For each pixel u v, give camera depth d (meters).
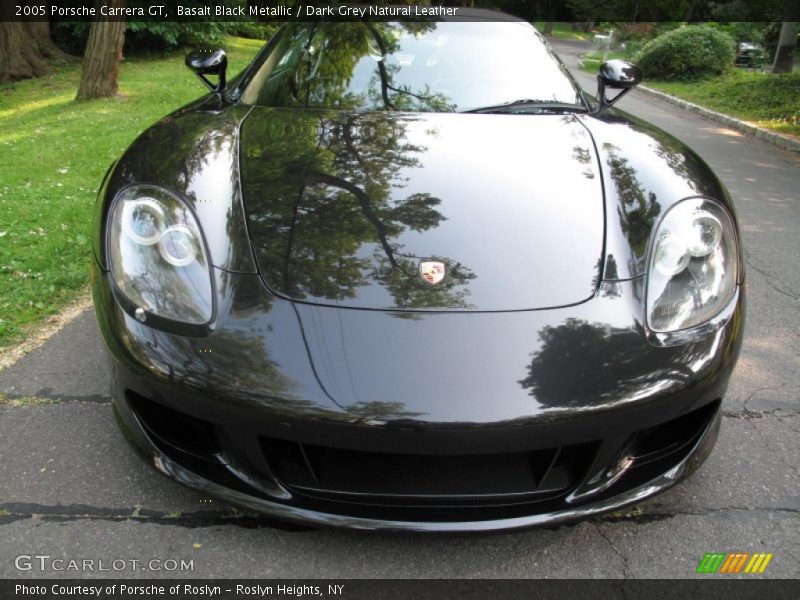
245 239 1.61
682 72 14.00
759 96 10.40
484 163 1.89
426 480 1.53
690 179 1.86
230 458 1.56
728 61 13.94
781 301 3.16
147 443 1.63
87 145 6.00
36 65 12.03
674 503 1.81
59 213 4.02
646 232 1.68
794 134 7.75
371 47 2.57
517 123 2.17
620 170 1.89
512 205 1.73
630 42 21.27
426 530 1.48
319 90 2.38
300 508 1.51
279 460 1.56
